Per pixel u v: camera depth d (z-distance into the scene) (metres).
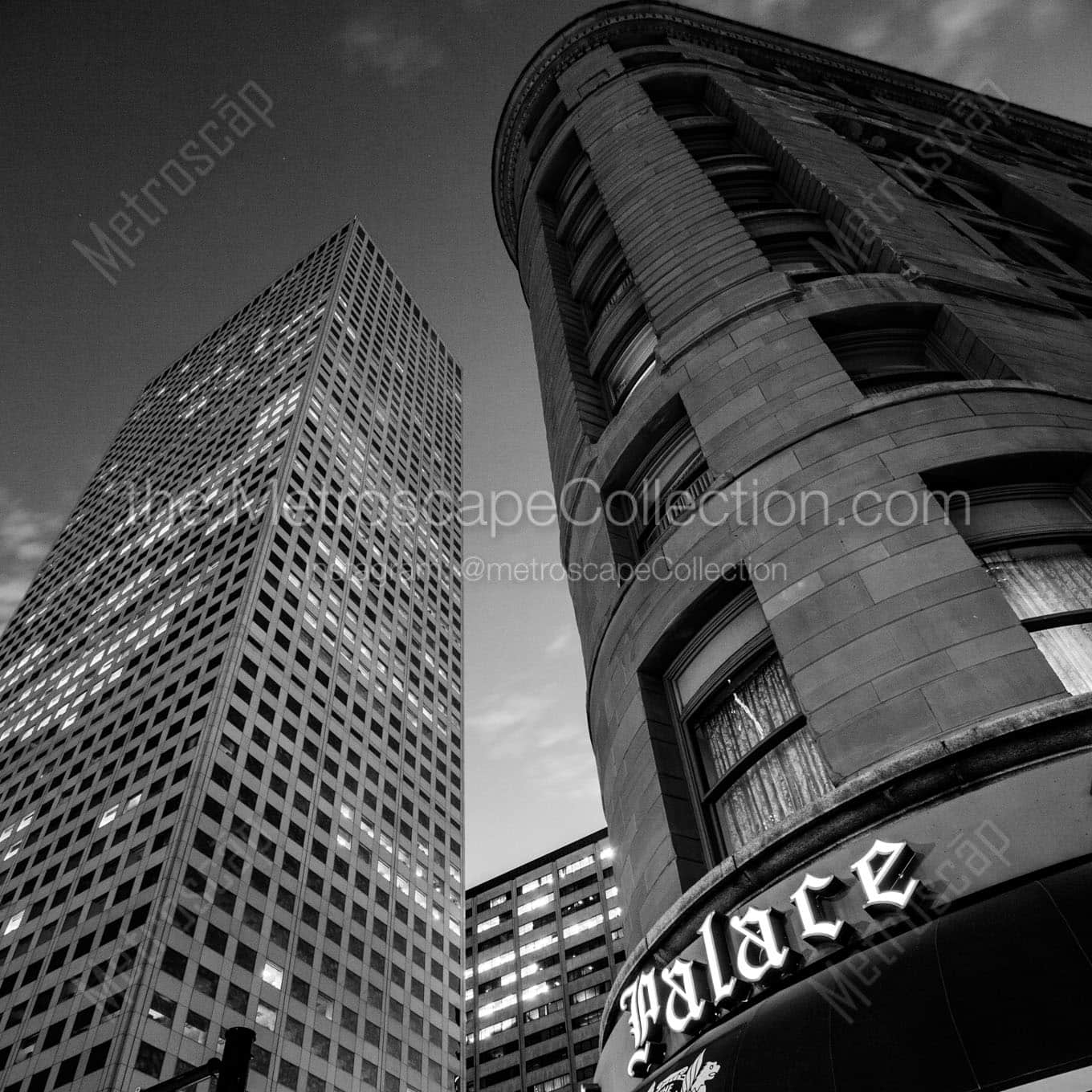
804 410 13.13
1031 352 14.24
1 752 88.38
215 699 73.31
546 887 116.69
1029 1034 5.35
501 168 36.88
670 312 17.84
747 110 26.89
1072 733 7.38
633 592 13.73
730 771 10.96
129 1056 52.28
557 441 21.33
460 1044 80.94
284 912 68.81
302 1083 62.28
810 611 10.38
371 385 131.00
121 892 62.38
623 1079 9.41
